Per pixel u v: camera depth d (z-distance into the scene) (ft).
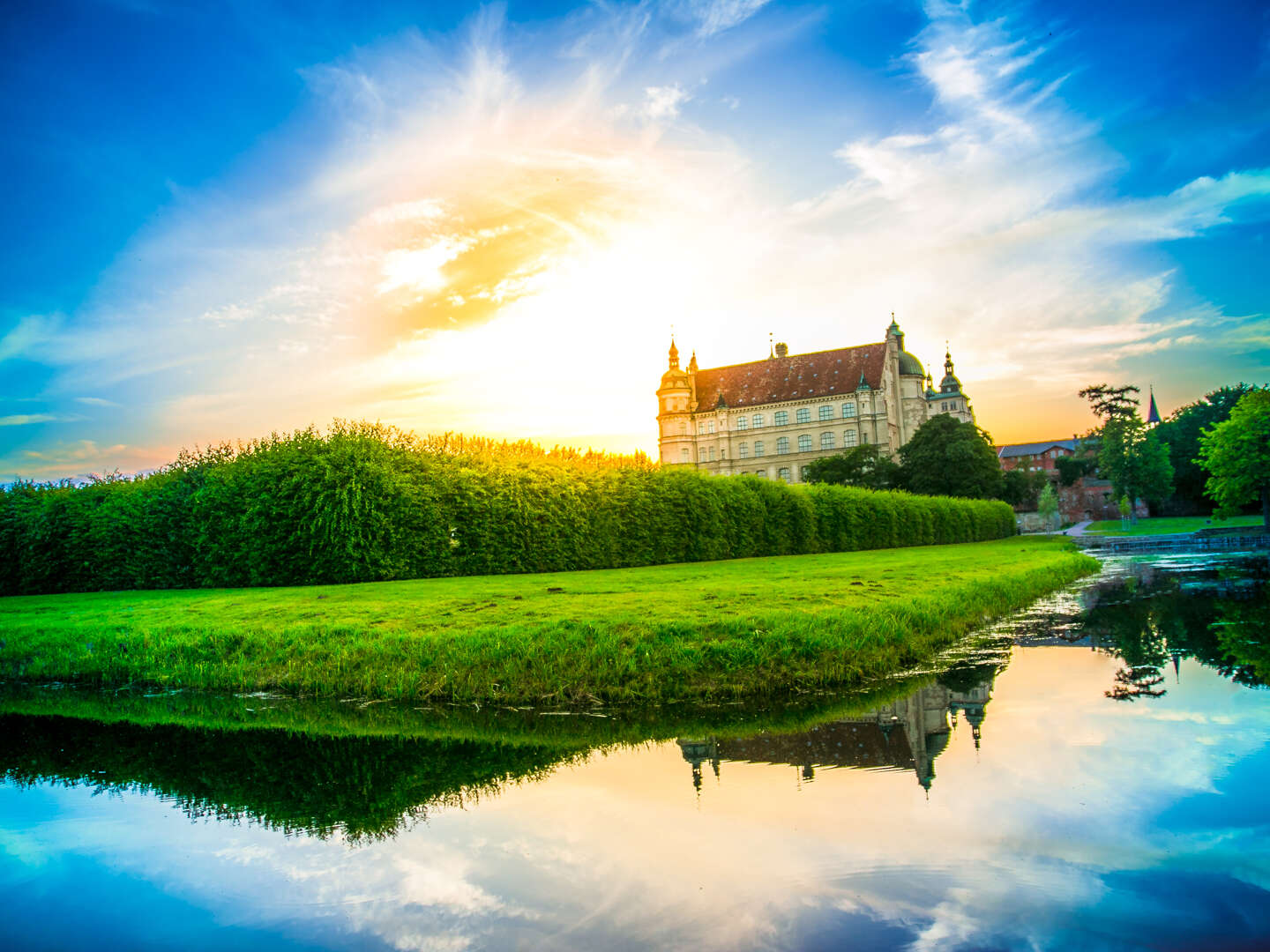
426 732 37.52
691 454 365.20
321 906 20.61
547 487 101.91
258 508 86.38
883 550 161.07
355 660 47.32
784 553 143.84
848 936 17.71
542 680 42.68
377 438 93.45
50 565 98.02
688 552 121.70
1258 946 16.79
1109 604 76.28
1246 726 32.99
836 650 45.06
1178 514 321.73
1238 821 23.30
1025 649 52.95
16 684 53.47
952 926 18.02
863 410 333.62
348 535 85.46
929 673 45.96
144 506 94.79
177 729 40.29
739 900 19.76
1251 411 163.43
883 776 28.48
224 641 52.60
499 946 18.04
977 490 252.01
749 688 41.70
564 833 24.72
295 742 36.78
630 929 18.54
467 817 26.53
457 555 93.76
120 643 54.65
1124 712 35.63
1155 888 19.47
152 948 18.58
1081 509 343.26
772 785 27.99
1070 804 24.95
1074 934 17.44
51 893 21.72
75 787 31.35
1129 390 291.38
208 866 23.41
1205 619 63.46
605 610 51.42
